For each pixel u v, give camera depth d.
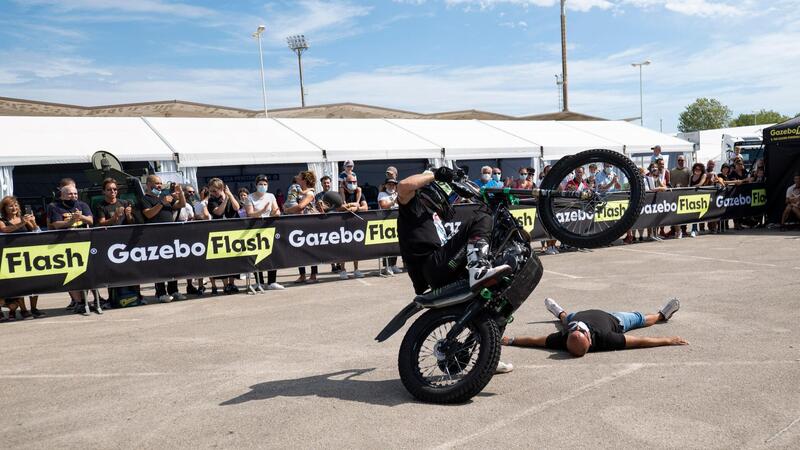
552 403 4.01
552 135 20.78
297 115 26.78
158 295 8.84
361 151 16.52
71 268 7.98
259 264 9.08
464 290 4.05
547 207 4.46
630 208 4.27
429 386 4.11
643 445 3.32
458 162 19.59
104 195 8.69
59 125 15.16
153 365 5.38
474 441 3.47
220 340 6.21
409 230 4.41
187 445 3.59
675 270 9.12
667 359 4.83
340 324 6.71
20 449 3.65
